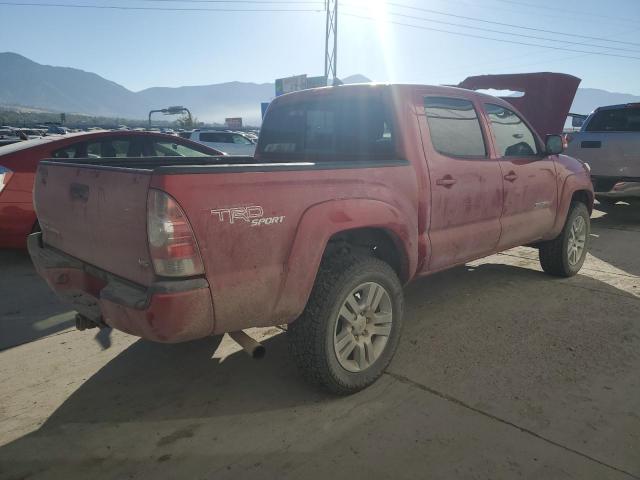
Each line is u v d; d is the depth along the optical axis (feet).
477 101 13.78
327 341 9.45
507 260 20.54
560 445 8.48
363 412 9.57
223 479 7.81
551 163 16.16
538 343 12.45
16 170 18.86
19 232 18.99
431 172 11.72
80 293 9.94
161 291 7.52
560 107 29.55
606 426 9.00
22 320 14.32
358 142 12.37
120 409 9.83
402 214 10.78
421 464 8.05
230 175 7.98
